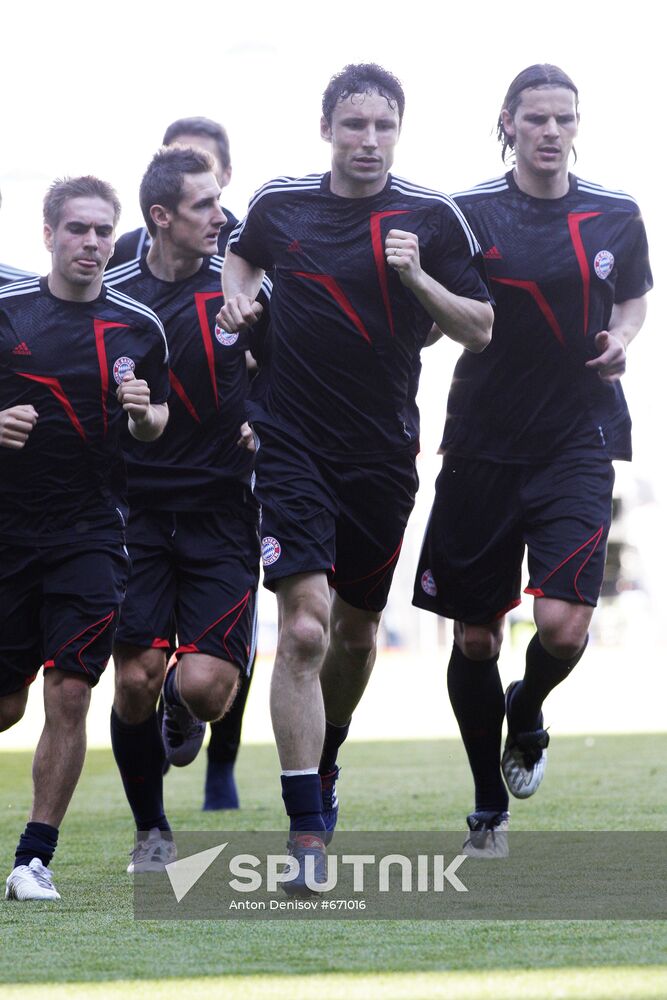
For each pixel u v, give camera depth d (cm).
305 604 1498
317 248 1562
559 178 1777
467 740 1800
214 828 2080
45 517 1564
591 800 2283
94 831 2097
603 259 1761
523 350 1761
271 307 1608
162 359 1628
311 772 1455
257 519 1875
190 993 972
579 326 1756
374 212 1562
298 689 1476
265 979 1013
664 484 10731
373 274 1551
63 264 1563
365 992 962
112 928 1244
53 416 1553
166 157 1844
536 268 1745
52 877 1608
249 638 1841
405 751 3462
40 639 1595
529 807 2202
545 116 1730
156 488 1816
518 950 1108
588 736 3797
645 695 5825
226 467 1831
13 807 2433
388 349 1562
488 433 1792
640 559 11188
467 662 1831
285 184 1598
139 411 1545
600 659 10162
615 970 1023
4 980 1028
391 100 1534
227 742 2355
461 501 1825
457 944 1138
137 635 1777
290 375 1573
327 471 1570
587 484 1762
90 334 1579
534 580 1767
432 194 1577
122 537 1603
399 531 1644
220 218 1836
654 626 11469
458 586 1841
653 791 2408
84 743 1543
